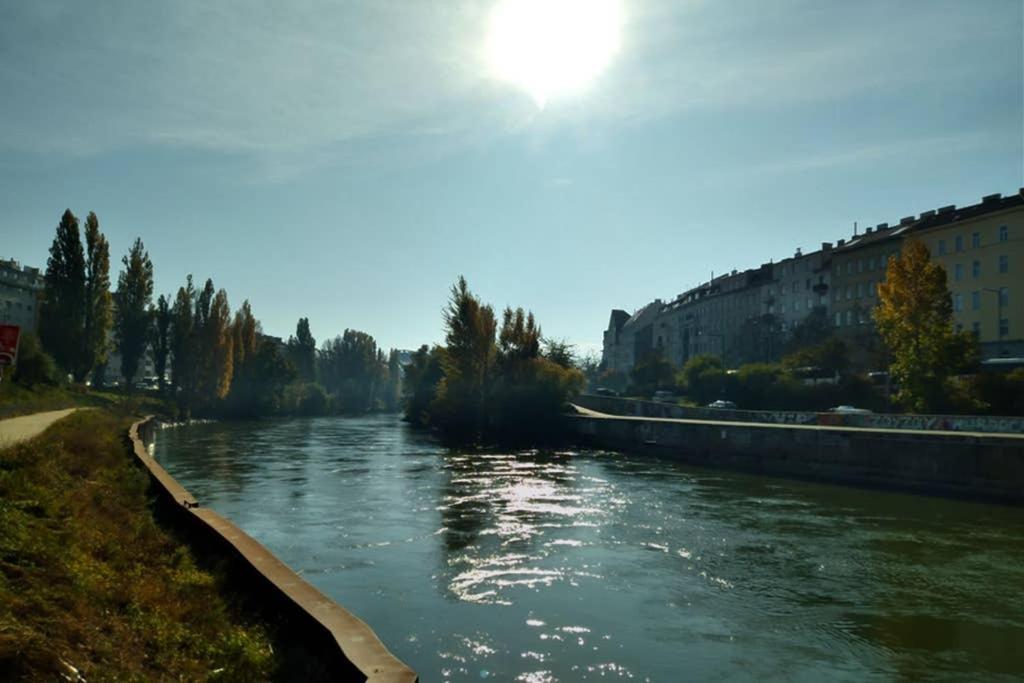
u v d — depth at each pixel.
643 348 155.38
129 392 75.06
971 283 72.38
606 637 11.43
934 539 18.98
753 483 31.06
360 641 7.62
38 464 13.93
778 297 105.31
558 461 39.94
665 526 20.42
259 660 7.79
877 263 85.44
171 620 8.52
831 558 16.70
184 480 30.42
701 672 10.16
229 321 86.81
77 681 5.91
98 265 67.44
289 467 35.91
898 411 53.94
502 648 10.89
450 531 19.41
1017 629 11.95
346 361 136.00
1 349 12.40
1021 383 45.12
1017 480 25.44
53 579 8.05
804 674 10.14
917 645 11.26
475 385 59.03
